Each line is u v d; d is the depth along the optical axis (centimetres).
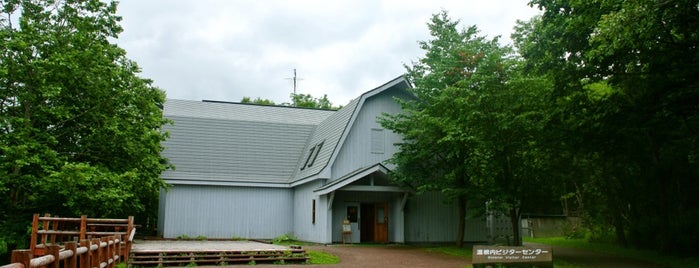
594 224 2878
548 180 2147
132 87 2005
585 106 1862
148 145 2030
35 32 1728
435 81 2378
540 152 2062
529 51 1917
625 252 2248
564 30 1738
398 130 2441
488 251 1295
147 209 3095
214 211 2795
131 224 1605
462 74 2323
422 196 2702
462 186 2298
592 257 2064
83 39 1788
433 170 2447
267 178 2916
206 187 2802
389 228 2645
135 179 1928
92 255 994
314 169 2633
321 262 1744
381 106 2731
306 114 3528
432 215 2702
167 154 2833
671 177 2202
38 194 1795
